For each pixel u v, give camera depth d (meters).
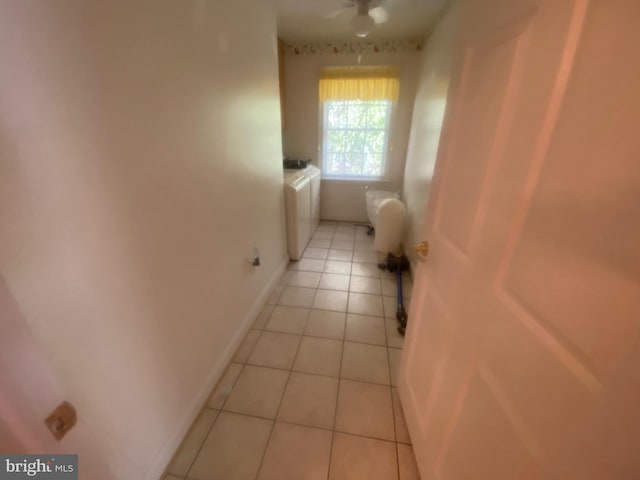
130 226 0.88
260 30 1.74
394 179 3.76
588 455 0.41
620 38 0.38
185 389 1.26
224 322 1.59
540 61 0.54
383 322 2.06
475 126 0.78
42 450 0.42
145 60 0.88
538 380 0.52
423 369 1.14
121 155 0.83
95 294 0.78
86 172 0.73
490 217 0.70
